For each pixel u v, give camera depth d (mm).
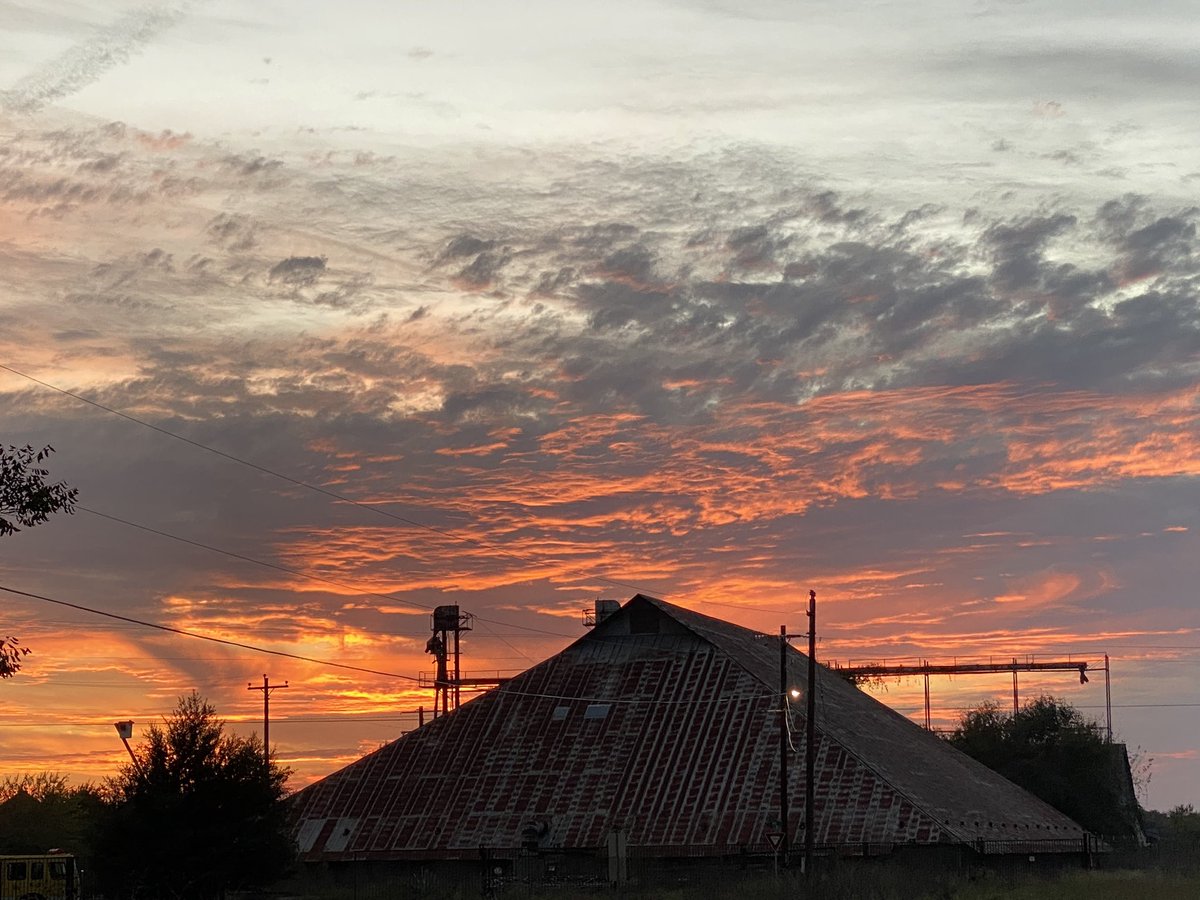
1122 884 59938
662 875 68250
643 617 82750
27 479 31203
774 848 64500
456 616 114125
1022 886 59625
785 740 65688
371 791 77812
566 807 73250
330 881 73000
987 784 83250
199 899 57844
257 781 58969
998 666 131125
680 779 72875
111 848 57344
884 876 57250
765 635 96188
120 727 59531
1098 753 112688
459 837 73375
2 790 108062
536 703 80188
